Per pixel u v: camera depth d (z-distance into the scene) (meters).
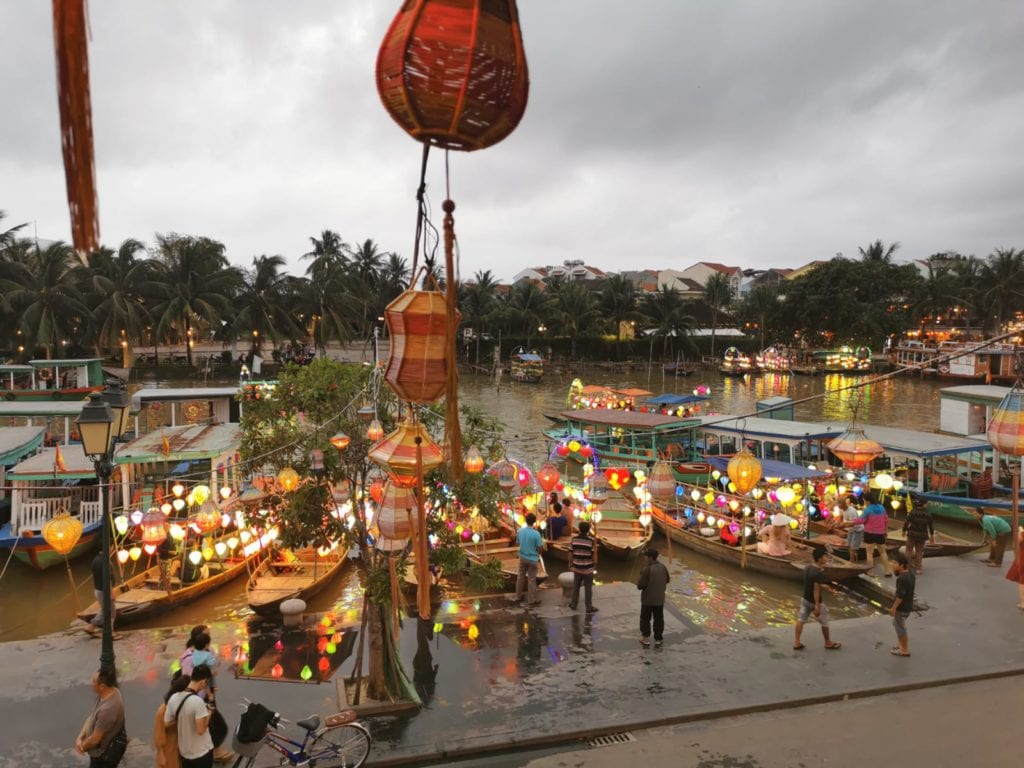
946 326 84.94
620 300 74.12
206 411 25.55
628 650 11.34
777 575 16.53
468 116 2.07
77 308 46.09
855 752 8.27
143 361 61.56
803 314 72.50
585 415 29.34
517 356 70.12
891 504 20.92
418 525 2.94
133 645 11.59
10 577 16.91
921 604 13.30
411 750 8.48
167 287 51.50
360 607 13.90
